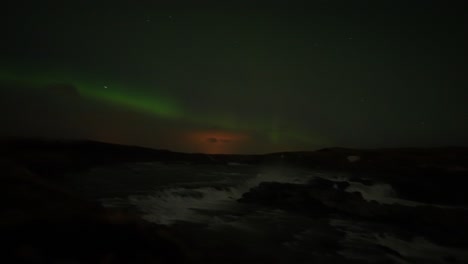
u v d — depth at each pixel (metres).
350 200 12.25
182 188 14.63
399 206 12.27
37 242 3.80
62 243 3.94
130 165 21.42
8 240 3.67
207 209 11.59
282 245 8.16
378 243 8.86
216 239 8.07
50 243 3.87
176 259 4.73
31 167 16.69
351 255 7.82
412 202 16.75
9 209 4.16
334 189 13.56
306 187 13.73
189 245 7.30
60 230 4.07
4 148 18.61
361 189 17.88
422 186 18.47
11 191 4.64
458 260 8.06
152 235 4.78
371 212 11.41
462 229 10.25
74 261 3.82
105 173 17.89
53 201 4.71
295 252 7.71
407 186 18.73
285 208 12.14
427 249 8.72
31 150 19.17
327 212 11.73
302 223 10.35
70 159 19.38
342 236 9.27
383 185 18.88
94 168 18.97
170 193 13.31
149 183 15.70
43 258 3.67
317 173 22.45
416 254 8.32
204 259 6.56
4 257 3.48
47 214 4.26
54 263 3.67
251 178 19.28
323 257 7.54
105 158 21.62
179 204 12.02
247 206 12.39
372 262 7.46
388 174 21.33
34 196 4.70
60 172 16.75
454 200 17.14
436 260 7.98
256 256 7.18
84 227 4.27
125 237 4.44
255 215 11.06
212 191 14.45
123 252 4.24
